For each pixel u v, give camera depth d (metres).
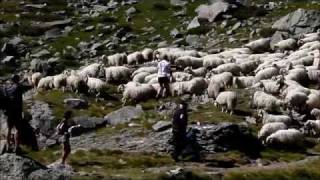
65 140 28.34
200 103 39.78
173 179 27.05
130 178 26.41
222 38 62.69
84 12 76.69
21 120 25.47
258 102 37.69
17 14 76.19
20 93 25.31
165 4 76.31
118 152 32.28
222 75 42.47
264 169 30.02
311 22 60.94
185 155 31.11
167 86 41.03
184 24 69.00
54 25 71.81
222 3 69.56
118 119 37.44
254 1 74.12
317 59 45.62
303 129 35.53
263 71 43.28
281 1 73.00
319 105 37.75
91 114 38.66
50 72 57.62
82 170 28.20
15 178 24.53
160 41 65.00
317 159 32.19
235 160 31.39
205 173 28.17
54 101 40.62
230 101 37.53
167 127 34.81
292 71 43.62
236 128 33.44
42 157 32.09
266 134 33.91
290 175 29.09
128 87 40.94
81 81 42.94
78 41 67.00
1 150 25.84
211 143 32.53
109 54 62.62
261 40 55.38
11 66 60.84
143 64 50.78
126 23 71.31
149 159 30.80
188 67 46.62
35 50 65.31
